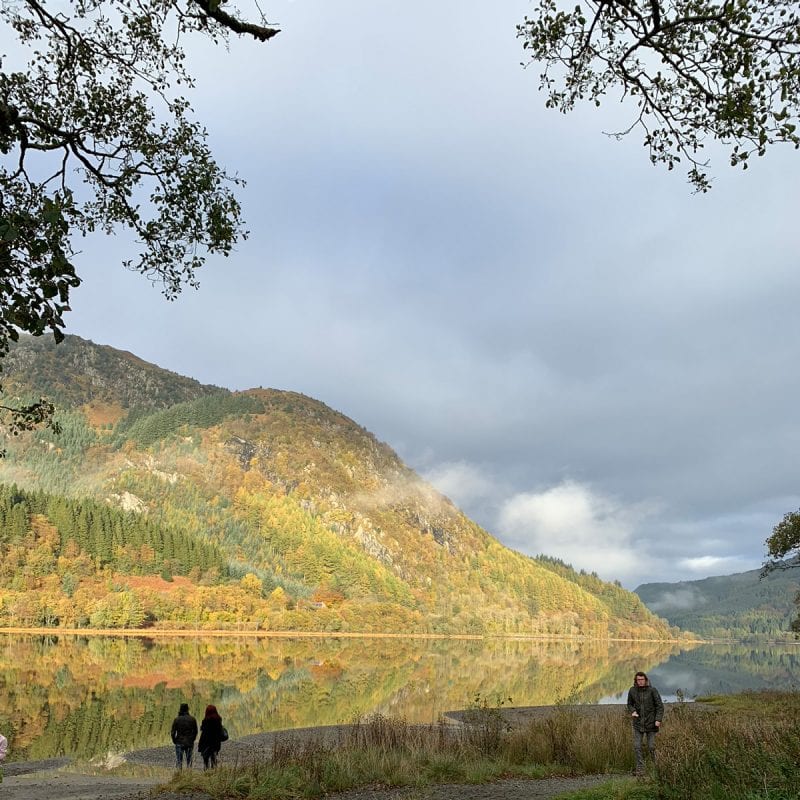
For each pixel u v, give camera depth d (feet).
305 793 41.86
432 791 41.81
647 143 24.84
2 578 535.60
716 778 25.59
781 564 135.95
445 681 218.18
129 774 70.59
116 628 498.69
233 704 140.26
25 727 104.12
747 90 21.77
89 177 28.99
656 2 21.45
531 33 24.53
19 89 27.73
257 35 22.77
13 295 16.07
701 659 553.23
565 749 55.98
